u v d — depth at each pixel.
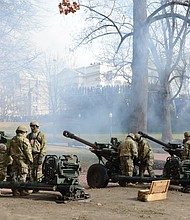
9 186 8.27
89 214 6.62
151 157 10.97
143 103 15.64
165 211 7.16
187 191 9.69
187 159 10.66
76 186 8.00
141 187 10.68
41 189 8.02
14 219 6.12
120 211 7.01
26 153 8.50
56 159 8.05
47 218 6.24
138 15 15.64
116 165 11.00
